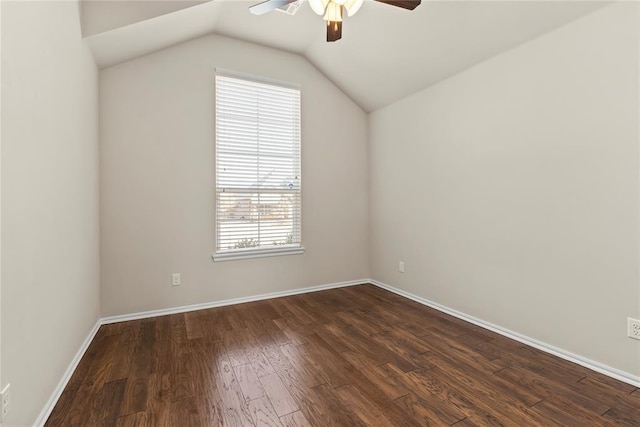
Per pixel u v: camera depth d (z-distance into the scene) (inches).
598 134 74.4
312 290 147.0
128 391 68.9
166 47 115.6
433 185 123.0
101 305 107.2
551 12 79.0
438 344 91.9
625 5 69.2
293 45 134.6
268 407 63.7
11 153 48.1
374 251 158.4
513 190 93.9
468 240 109.0
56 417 60.4
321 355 85.4
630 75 68.9
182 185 119.0
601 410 62.0
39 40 58.3
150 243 114.1
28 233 53.7
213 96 124.3
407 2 75.5
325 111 149.6
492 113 99.4
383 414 61.6
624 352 71.5
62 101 69.9
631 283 70.1
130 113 110.7
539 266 87.7
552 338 85.0
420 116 128.5
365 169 160.7
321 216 149.3
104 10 86.4
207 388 70.2
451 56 106.0
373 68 129.3
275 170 138.2
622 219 71.1
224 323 107.8
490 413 61.6
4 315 45.8
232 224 129.6
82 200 85.8
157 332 100.3
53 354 64.4
